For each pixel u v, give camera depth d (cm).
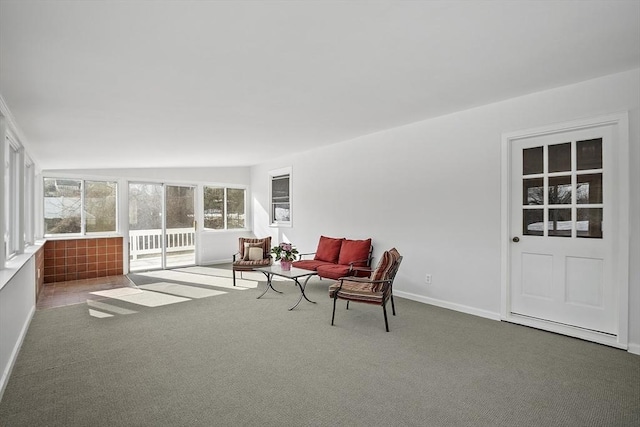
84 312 423
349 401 222
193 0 171
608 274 320
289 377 255
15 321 299
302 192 688
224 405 218
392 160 507
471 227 415
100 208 684
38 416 205
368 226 547
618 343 307
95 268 663
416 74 295
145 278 648
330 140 579
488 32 225
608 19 213
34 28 185
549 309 357
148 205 742
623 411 211
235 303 465
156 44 214
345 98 353
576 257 339
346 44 233
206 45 221
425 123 462
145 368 269
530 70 295
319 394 231
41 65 229
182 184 787
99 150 503
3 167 295
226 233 852
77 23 183
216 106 349
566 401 222
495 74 301
